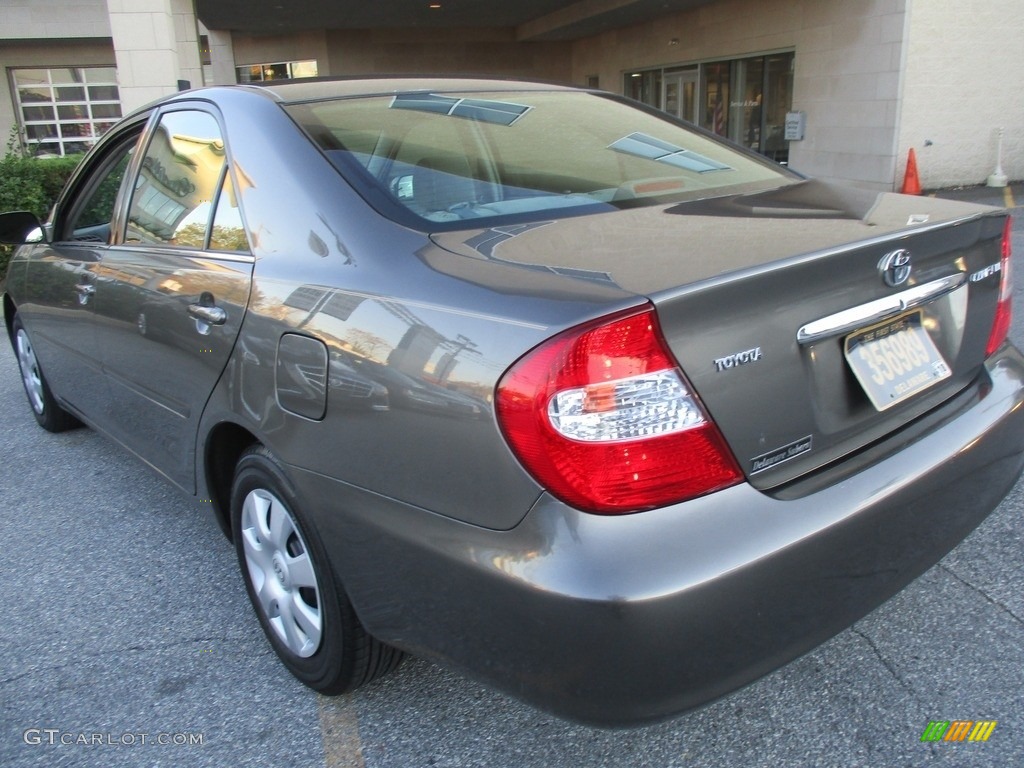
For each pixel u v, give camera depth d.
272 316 2.13
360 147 2.32
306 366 2.00
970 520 2.17
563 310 1.56
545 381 1.54
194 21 13.84
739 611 1.60
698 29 16.09
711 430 1.62
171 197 2.82
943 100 12.02
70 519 3.55
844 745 2.09
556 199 2.30
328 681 2.26
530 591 1.56
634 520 1.56
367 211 2.10
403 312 1.80
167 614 2.82
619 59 19.42
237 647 2.63
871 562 1.83
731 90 15.60
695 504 1.61
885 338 2.01
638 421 1.55
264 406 2.17
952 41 11.80
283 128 2.38
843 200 2.35
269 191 2.32
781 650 1.70
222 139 2.58
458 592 1.70
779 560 1.63
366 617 2.00
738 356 1.65
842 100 12.74
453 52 21.62
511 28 21.70
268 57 21.64
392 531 1.81
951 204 2.32
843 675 2.33
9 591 3.00
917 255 1.99
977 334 2.31
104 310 3.09
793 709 2.22
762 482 1.72
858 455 1.90
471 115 2.64
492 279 1.74
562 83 3.16
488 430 1.60
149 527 3.45
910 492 1.89
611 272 1.68
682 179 2.56
